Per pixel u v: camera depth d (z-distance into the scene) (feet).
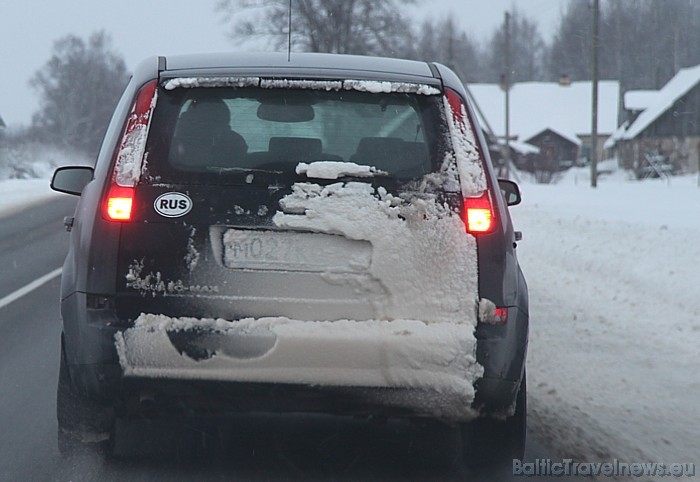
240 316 24.95
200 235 25.11
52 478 28.58
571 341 49.90
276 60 28.25
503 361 25.57
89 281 25.21
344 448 32.48
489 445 28.40
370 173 25.71
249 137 26.17
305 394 25.27
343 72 27.22
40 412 35.53
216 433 33.60
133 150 25.76
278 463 30.71
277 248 25.16
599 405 37.99
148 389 25.34
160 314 25.00
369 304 25.11
